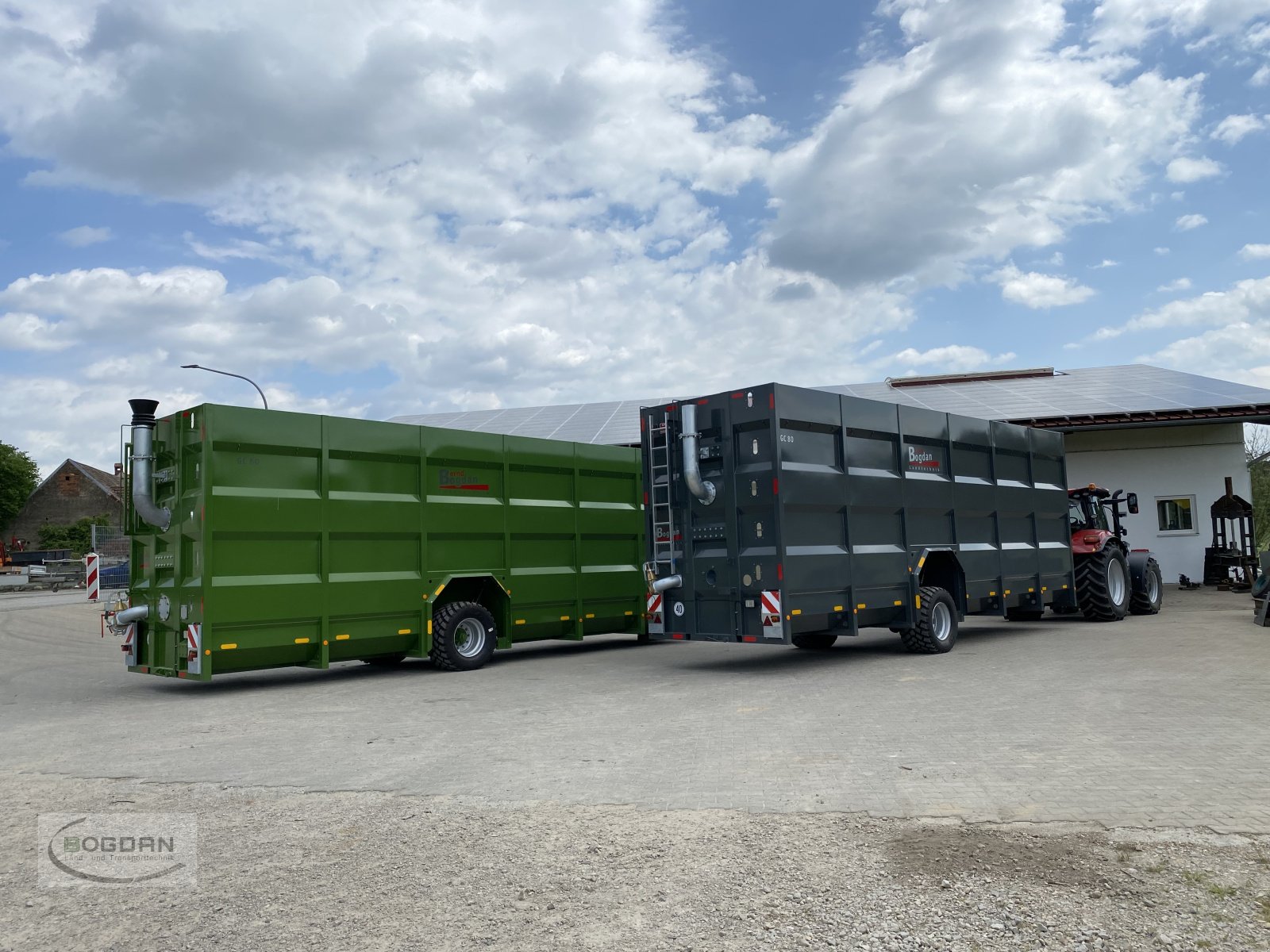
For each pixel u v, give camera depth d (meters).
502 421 26.83
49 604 30.70
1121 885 3.92
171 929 3.84
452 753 7.07
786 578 10.82
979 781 5.65
